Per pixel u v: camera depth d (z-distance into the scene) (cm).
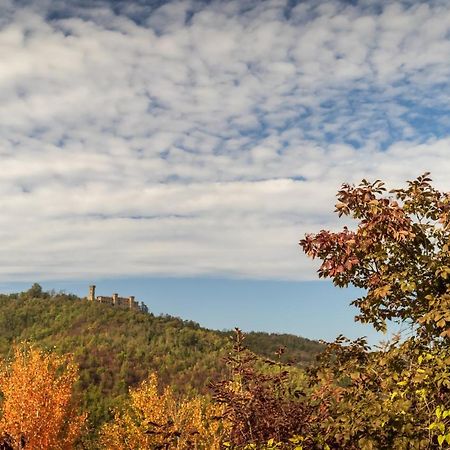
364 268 606
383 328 604
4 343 9775
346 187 599
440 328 537
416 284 552
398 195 612
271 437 563
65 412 2577
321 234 583
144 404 2392
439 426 407
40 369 2466
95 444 3133
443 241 588
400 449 454
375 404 473
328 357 618
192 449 639
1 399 2484
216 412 1661
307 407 582
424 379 470
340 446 498
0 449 2341
